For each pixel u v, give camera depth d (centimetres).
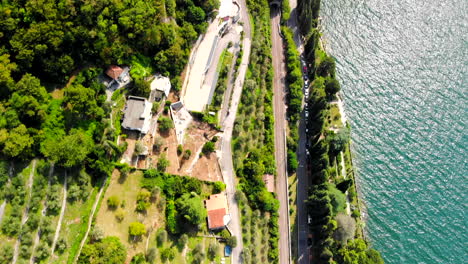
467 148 13450
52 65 8394
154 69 10475
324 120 12031
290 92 12619
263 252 10362
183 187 9631
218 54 12038
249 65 12375
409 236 12025
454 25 16075
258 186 10681
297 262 10831
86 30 8762
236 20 13062
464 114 14100
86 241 8250
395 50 15275
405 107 14100
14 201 7512
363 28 15688
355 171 12850
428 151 13312
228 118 11294
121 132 9556
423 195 12625
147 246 8819
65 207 8144
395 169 12962
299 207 11462
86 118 8812
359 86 14400
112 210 8794
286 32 14088
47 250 7550
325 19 15738
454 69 15012
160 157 9756
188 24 11294
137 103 9656
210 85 11350
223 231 9712
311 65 13575
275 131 12138
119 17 9412
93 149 8644
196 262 9200
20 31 8000
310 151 11919
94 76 9212
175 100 10675
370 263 10500
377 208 12356
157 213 9212
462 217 12375
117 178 9112
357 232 11800
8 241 7294
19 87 7812
